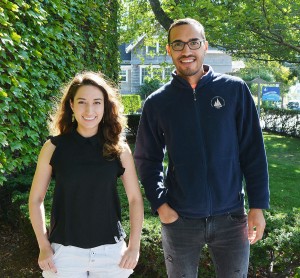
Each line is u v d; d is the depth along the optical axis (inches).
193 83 86.5
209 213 83.2
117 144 80.9
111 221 81.6
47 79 159.3
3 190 189.0
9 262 150.7
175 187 86.0
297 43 304.5
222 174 82.9
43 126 153.6
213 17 276.4
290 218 140.5
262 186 84.4
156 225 131.3
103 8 247.8
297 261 112.9
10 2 126.0
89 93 79.6
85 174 77.9
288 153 450.0
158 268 119.1
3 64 126.0
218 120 83.0
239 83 85.8
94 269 80.2
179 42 84.0
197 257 88.6
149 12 468.4
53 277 79.3
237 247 85.4
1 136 119.9
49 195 173.3
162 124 87.1
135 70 1181.1
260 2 263.4
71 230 78.7
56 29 165.9
